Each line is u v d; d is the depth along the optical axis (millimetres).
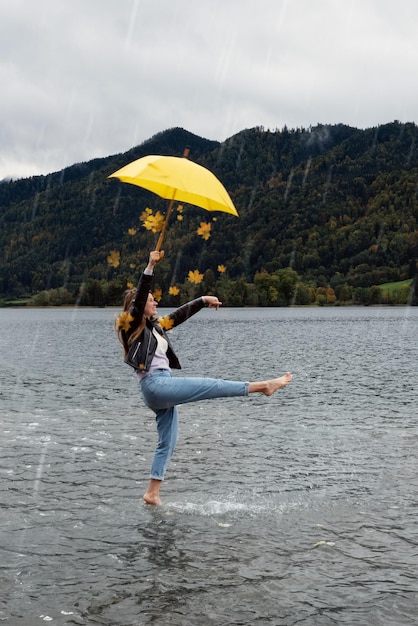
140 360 6754
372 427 12008
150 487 7148
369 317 111375
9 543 5910
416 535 6078
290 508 6973
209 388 6633
